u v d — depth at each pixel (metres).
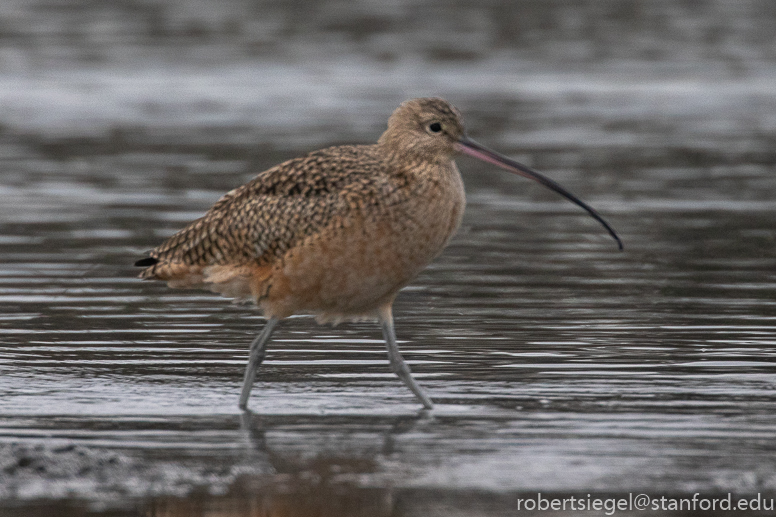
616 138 51.81
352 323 26.31
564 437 18.50
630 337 24.69
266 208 19.84
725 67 71.25
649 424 19.09
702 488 16.42
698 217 37.41
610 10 86.31
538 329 25.41
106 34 76.81
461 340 24.64
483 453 17.80
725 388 21.09
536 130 53.59
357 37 77.69
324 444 18.27
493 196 41.38
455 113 20.00
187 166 44.94
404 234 19.61
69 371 22.34
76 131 52.84
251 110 58.31
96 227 35.53
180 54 72.50
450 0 89.00
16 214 37.31
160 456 17.69
